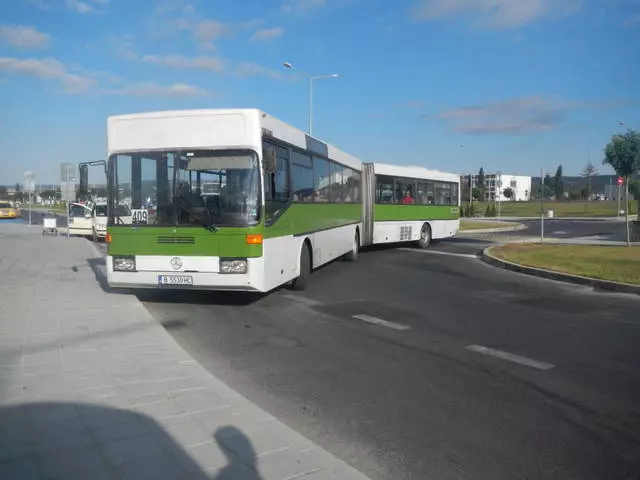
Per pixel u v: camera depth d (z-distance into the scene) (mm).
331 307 9836
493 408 5094
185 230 8789
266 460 3859
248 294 11023
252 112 8789
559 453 4203
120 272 9062
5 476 3520
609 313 9477
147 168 8984
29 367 5805
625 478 3840
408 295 11164
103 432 4234
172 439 4148
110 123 9133
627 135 34688
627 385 5762
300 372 6117
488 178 126938
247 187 8750
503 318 9023
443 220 24891
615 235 28281
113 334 7250
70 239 26156
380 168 20031
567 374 6109
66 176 28375
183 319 8789
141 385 5359
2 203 63625
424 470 3914
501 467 3973
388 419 4812
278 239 9711
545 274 13906
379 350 7031
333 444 4312
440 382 5812
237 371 6145
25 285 11070
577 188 110688
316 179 12641
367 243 19391
